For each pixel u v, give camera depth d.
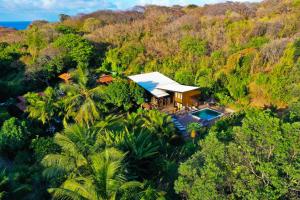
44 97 33.62
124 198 12.56
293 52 36.34
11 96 42.28
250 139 12.31
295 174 10.34
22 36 67.56
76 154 16.77
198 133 27.98
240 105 34.66
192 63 44.28
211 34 50.59
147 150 20.78
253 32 48.31
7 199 18.27
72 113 27.44
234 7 68.12
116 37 58.66
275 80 33.50
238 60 39.56
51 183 18.84
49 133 29.55
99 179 13.07
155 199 13.46
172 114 34.25
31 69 44.66
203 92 38.31
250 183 10.95
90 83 38.69
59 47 49.22
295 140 11.18
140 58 48.50
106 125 24.45
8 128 26.23
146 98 37.09
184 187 12.43
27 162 24.75
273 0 64.88
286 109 29.98
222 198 11.02
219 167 12.02
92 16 79.31
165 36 55.53
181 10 83.56
